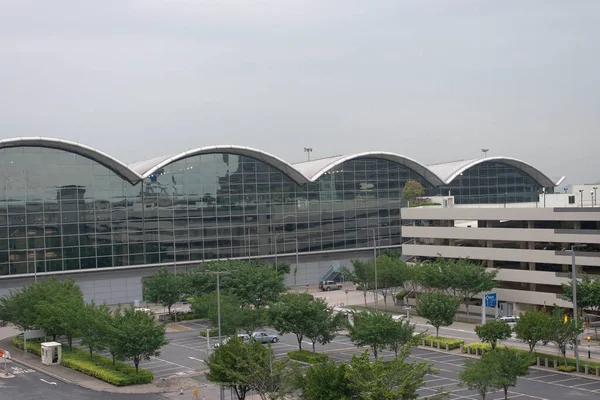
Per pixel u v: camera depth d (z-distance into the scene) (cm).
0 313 6875
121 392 4859
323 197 10781
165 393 4816
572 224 7544
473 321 7712
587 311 7281
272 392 3947
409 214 8962
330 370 3456
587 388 4706
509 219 7794
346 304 9025
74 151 8912
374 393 3130
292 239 10519
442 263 7862
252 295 7719
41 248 8719
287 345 6506
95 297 9088
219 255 9912
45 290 6731
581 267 7381
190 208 9719
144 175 9306
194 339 6938
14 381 5272
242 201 10106
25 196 8638
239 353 4212
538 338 5253
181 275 8575
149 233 9431
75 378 5325
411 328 5422
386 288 8681
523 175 12694
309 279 10756
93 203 9062
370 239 11162
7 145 8469
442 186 11844
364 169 11125
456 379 5019
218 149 9775
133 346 5072
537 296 7500
